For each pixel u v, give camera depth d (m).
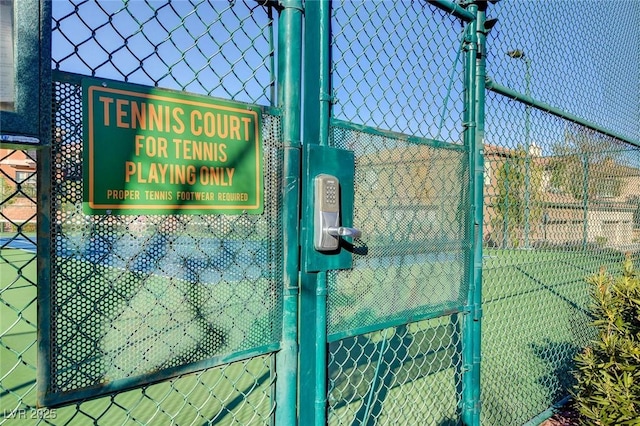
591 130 3.35
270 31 1.33
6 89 0.85
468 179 1.99
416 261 1.76
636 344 2.03
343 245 1.49
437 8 1.87
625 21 3.94
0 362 3.32
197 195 1.13
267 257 1.29
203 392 3.01
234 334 1.21
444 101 1.91
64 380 0.94
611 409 1.99
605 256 3.62
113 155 1.00
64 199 0.94
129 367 1.02
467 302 2.00
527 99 2.46
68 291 0.94
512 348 3.67
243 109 1.23
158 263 1.06
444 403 2.81
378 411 2.69
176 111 1.10
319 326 1.43
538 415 2.67
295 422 1.36
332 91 1.48
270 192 1.30
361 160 1.56
